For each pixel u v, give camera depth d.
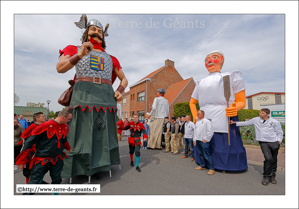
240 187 3.70
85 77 4.11
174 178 4.20
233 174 4.51
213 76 4.95
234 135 4.68
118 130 4.88
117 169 4.89
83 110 3.90
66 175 3.70
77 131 3.88
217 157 4.64
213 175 4.43
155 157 6.48
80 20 4.43
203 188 3.63
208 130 4.43
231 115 4.48
